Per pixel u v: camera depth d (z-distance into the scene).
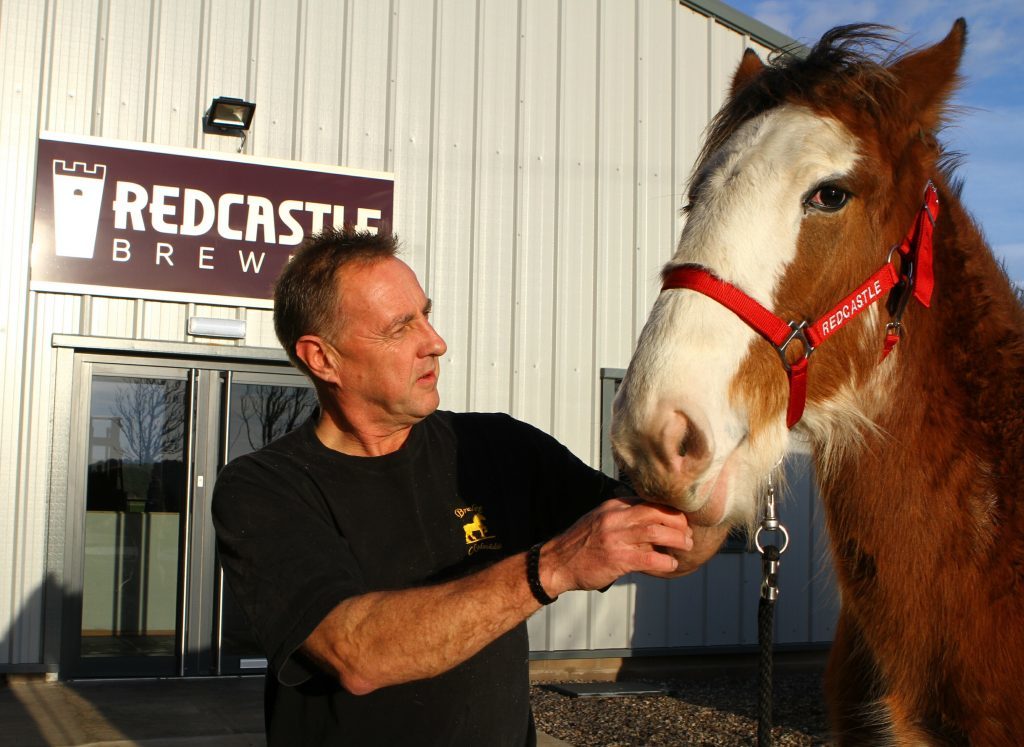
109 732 5.02
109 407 6.57
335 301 1.87
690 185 2.05
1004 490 1.87
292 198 6.92
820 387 1.87
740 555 7.88
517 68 7.59
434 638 1.51
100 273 6.49
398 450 1.97
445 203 7.33
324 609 1.60
